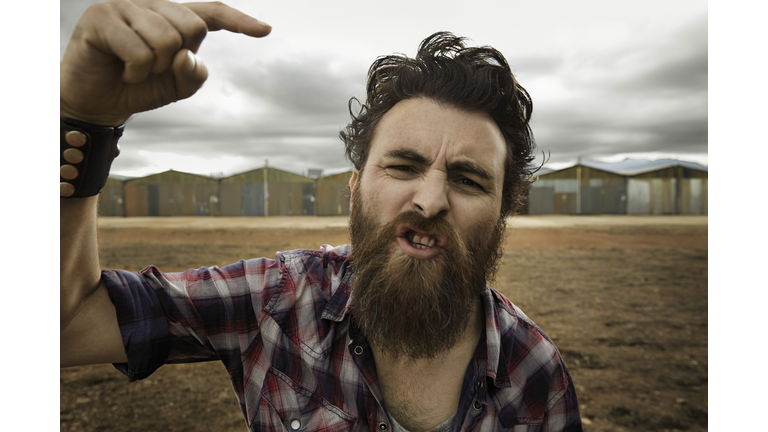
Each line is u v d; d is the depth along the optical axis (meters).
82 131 0.62
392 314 0.82
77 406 4.24
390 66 1.04
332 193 30.05
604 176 30.16
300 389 0.86
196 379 4.86
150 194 29.61
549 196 30.45
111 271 0.86
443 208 0.81
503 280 9.73
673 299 8.31
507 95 0.94
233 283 0.96
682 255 13.48
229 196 29.81
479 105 0.87
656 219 26.31
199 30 0.53
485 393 0.89
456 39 0.99
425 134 0.83
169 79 0.60
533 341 0.99
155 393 4.52
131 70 0.52
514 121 0.99
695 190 29.86
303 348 0.89
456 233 0.82
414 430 0.89
